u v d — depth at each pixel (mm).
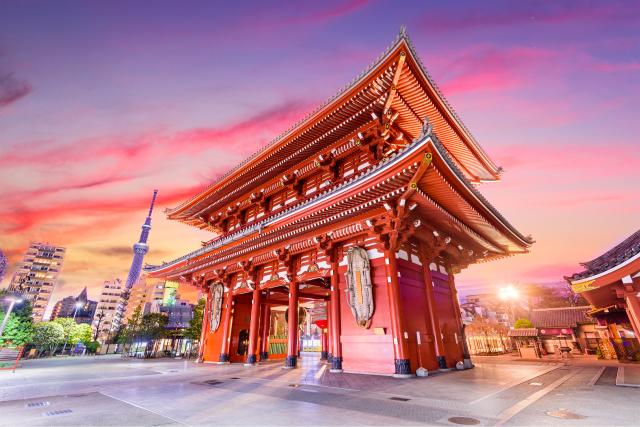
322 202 15000
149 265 30266
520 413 7227
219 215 30234
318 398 9453
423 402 8609
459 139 20984
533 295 54906
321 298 23500
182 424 6945
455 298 19844
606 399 8484
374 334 14578
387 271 14758
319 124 19109
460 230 17703
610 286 12531
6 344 38719
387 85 16312
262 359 25250
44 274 112188
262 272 22234
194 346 40062
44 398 10250
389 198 13695
